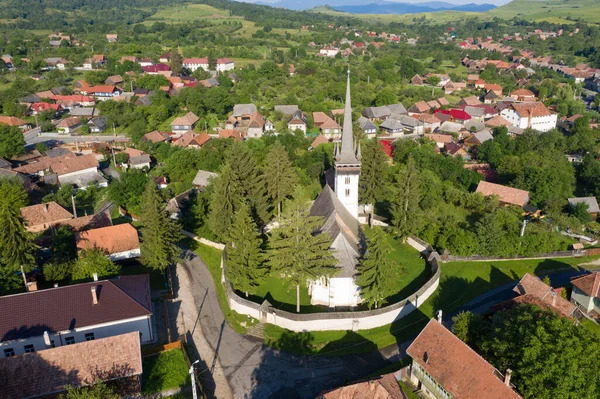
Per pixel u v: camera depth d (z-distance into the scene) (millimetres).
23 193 102688
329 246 69812
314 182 122938
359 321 66625
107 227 83812
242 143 137250
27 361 50906
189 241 94938
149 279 76188
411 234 92812
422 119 179000
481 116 188125
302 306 72250
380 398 47125
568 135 171875
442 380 50812
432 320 55656
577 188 129875
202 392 54688
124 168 140375
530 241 90000
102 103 188500
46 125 176000
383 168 103625
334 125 164500
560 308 66875
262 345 64250
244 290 72812
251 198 96062
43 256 84812
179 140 153125
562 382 44562
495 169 137500
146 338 63250
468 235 88312
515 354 49344
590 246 96188
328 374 58688
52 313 59281
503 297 76062
